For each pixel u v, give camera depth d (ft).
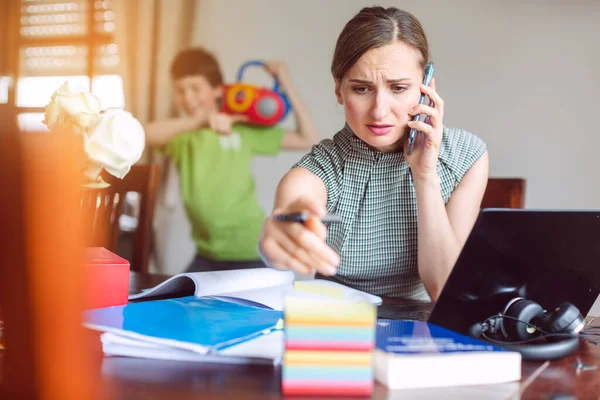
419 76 4.03
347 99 4.04
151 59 11.80
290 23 11.42
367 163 4.43
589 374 2.46
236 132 11.39
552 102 10.46
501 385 2.28
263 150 11.43
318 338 2.05
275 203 4.33
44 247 1.02
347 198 4.52
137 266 6.40
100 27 12.05
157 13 11.75
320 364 2.05
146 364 2.41
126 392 2.09
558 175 10.50
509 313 2.86
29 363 1.08
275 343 2.46
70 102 3.18
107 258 3.28
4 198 0.99
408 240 4.49
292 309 2.04
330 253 2.43
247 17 11.57
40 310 1.05
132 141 3.26
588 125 10.32
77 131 3.19
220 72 11.67
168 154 11.54
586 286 3.02
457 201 4.53
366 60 3.86
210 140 11.34
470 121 10.86
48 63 12.22
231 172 11.32
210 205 11.28
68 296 1.05
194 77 11.50
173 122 11.53
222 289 3.41
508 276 2.83
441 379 2.23
